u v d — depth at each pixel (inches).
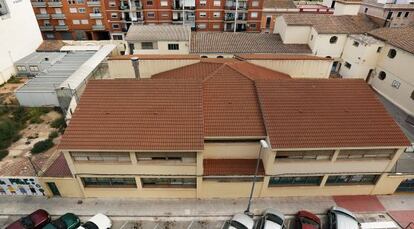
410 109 1337.4
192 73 1070.4
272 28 2367.1
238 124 815.7
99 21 2303.2
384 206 882.1
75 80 1269.7
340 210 825.5
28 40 1809.8
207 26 2374.5
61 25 2316.7
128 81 892.6
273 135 768.9
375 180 884.6
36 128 1194.0
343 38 1611.7
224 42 1616.6
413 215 858.1
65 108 1205.1
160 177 823.1
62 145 726.5
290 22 1600.6
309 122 805.9
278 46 1630.2
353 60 1583.4
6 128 1147.9
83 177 831.1
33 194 887.1
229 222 798.5
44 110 1305.4
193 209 856.9
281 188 869.8
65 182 832.3
